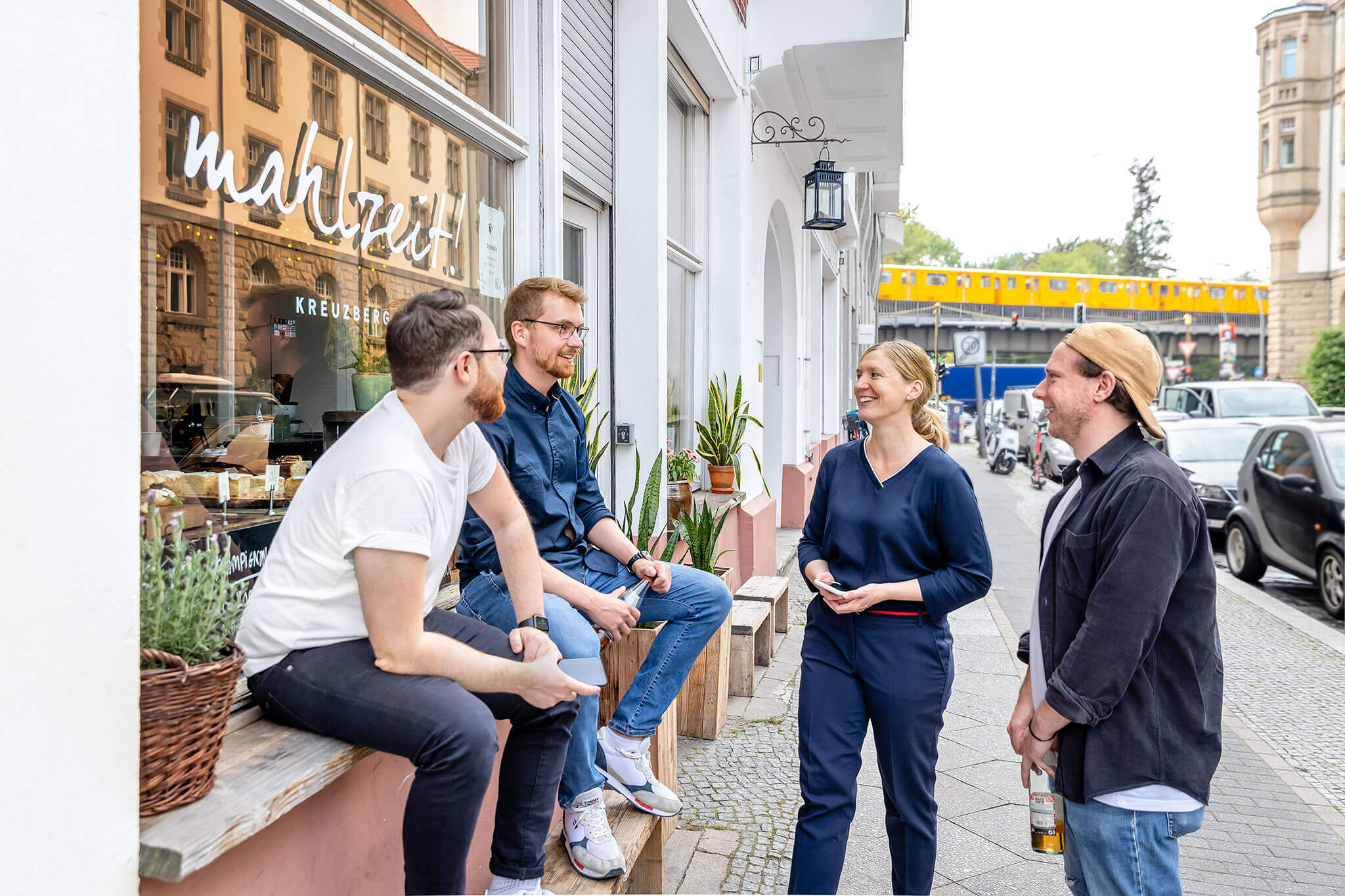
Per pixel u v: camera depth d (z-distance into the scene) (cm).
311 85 245
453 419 181
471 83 327
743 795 393
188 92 205
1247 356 6106
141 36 193
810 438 1408
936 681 263
